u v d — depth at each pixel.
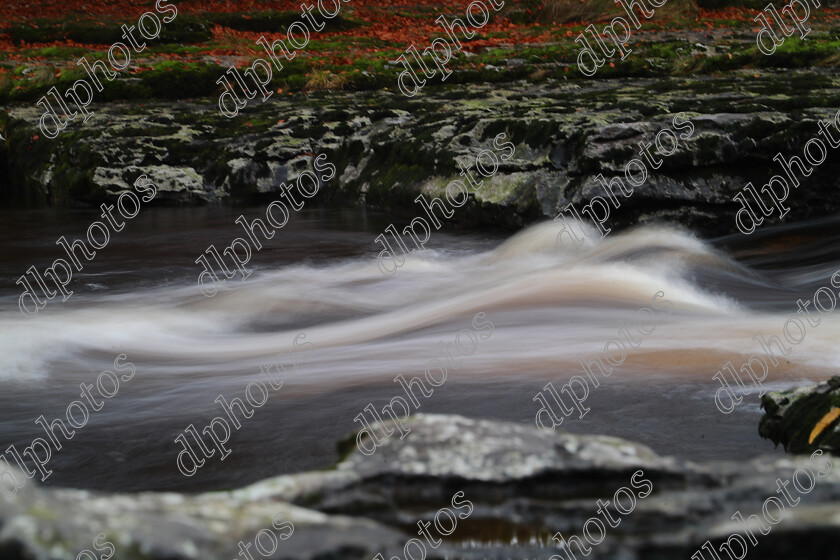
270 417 3.95
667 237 7.98
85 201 11.91
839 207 8.83
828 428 2.99
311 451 3.56
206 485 3.30
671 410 3.83
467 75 14.90
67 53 17.84
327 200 11.72
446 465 2.17
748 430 3.56
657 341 5.02
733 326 5.39
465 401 4.07
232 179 11.84
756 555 1.91
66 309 6.54
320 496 2.06
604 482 2.16
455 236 9.23
